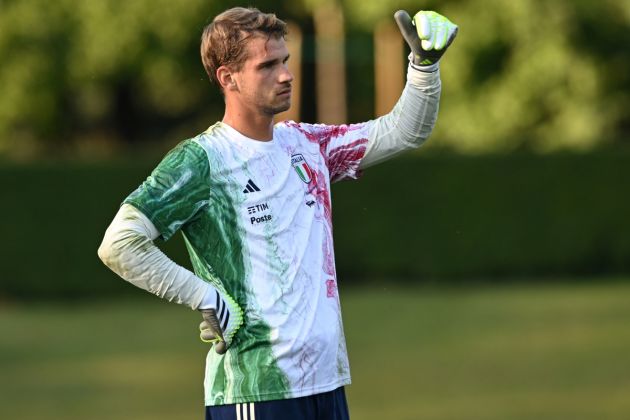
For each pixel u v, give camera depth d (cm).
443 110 9281
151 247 1532
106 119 11081
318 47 8662
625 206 8706
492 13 9038
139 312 7288
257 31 1561
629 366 4722
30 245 8069
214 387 1579
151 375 4819
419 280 8550
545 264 8688
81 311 7475
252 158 1580
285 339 1553
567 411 3791
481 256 8575
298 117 7256
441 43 1641
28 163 8062
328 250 1606
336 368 1591
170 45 9225
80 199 8081
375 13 8731
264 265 1560
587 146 8819
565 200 8669
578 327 5984
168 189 1540
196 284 1536
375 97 8662
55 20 9212
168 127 11419
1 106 9462
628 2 9244
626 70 9688
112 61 9238
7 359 5434
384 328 6159
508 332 5875
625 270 8762
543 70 9019
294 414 1559
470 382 4416
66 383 4684
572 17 9156
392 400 4041
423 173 8506
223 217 1562
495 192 8581
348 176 1719
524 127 9319
